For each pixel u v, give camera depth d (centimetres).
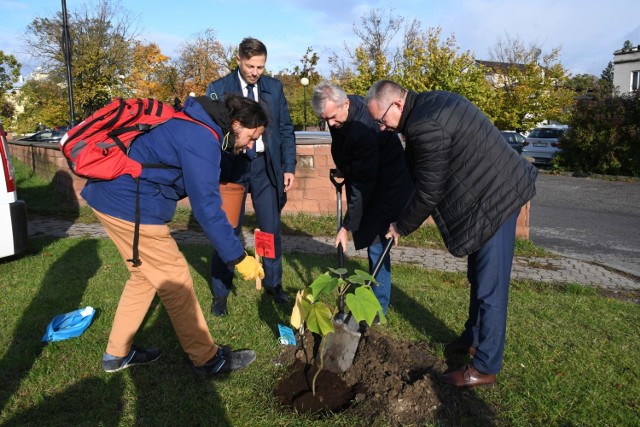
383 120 288
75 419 255
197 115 257
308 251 615
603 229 895
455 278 538
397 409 274
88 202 270
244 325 367
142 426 252
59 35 2952
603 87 1933
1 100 3478
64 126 3212
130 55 3197
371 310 268
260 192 396
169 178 261
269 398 281
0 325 352
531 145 2139
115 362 293
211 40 3484
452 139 274
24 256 535
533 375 315
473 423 267
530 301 463
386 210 355
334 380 302
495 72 2831
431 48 2131
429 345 352
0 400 266
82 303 396
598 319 423
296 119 2898
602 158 1731
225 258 262
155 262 272
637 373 322
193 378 294
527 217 727
